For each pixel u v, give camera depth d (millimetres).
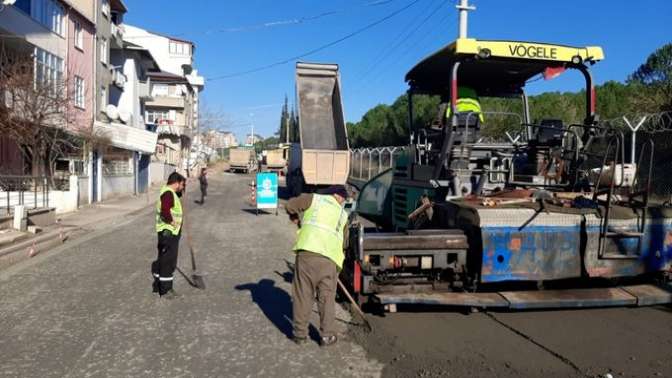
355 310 6461
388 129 35375
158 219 7227
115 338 5613
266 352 5250
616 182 7055
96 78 29016
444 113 8242
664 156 10742
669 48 22984
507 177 7566
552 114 21250
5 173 21141
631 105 21406
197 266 9406
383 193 11000
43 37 22125
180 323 6129
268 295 7402
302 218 5512
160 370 4809
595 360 5004
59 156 21750
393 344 5410
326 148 20781
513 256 6066
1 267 9070
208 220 17109
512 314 6395
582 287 6871
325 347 5367
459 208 6508
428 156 8469
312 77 21953
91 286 7820
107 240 12477
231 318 6332
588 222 6199
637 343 5438
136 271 8906
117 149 28031
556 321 6133
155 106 59531
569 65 7492
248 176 58375
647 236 6359
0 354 5148
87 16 28000
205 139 84312
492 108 9742
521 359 5031
